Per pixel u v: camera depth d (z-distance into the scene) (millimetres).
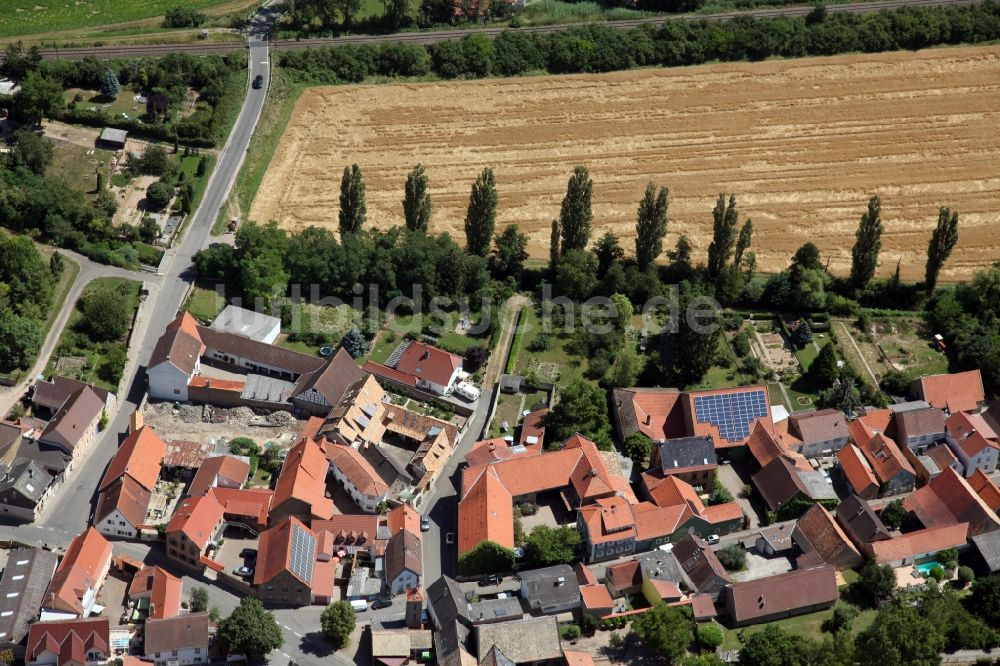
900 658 178125
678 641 181500
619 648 187000
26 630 179875
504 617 188750
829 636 189500
